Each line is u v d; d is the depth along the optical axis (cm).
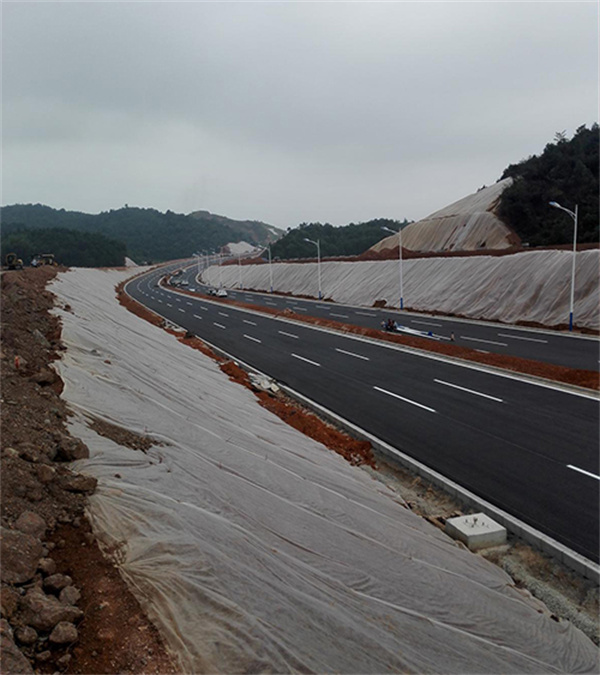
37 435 793
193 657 484
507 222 5931
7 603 487
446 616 686
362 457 1344
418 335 2922
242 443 1150
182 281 9531
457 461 1251
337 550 764
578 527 952
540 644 685
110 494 705
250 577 603
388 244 7756
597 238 4575
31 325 1606
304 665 498
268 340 3012
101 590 553
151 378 1484
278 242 13475
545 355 2266
